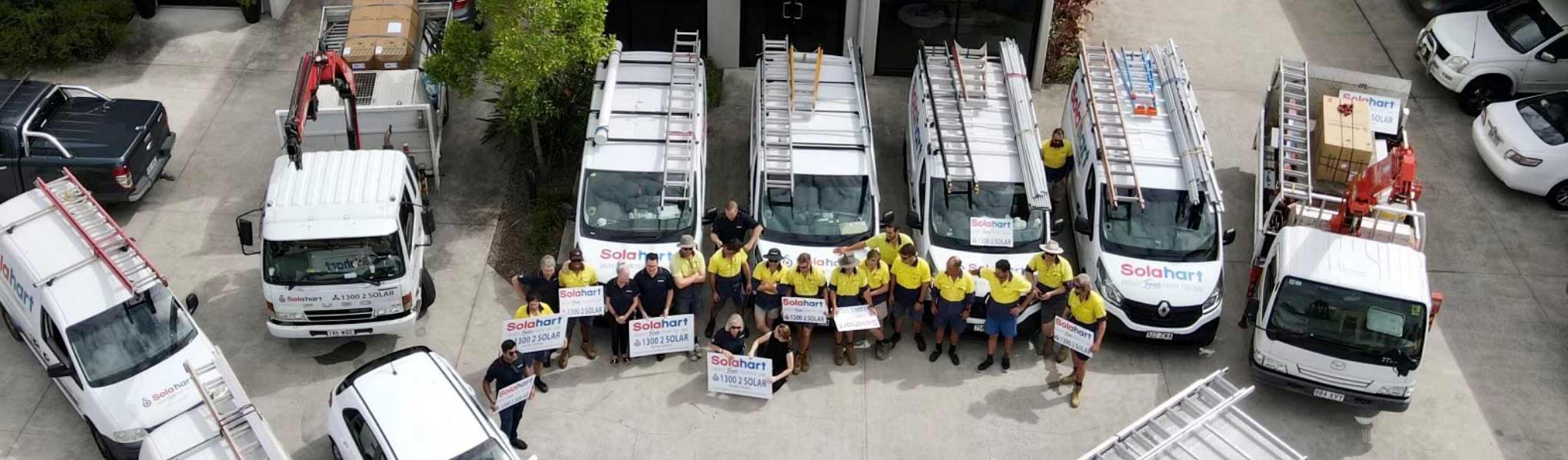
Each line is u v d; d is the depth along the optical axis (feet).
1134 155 52.95
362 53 60.34
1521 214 59.67
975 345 50.78
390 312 47.60
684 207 51.31
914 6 66.80
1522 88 65.16
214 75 66.39
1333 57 71.61
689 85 55.77
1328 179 56.75
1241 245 57.57
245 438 40.19
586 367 48.78
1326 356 45.70
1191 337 49.39
